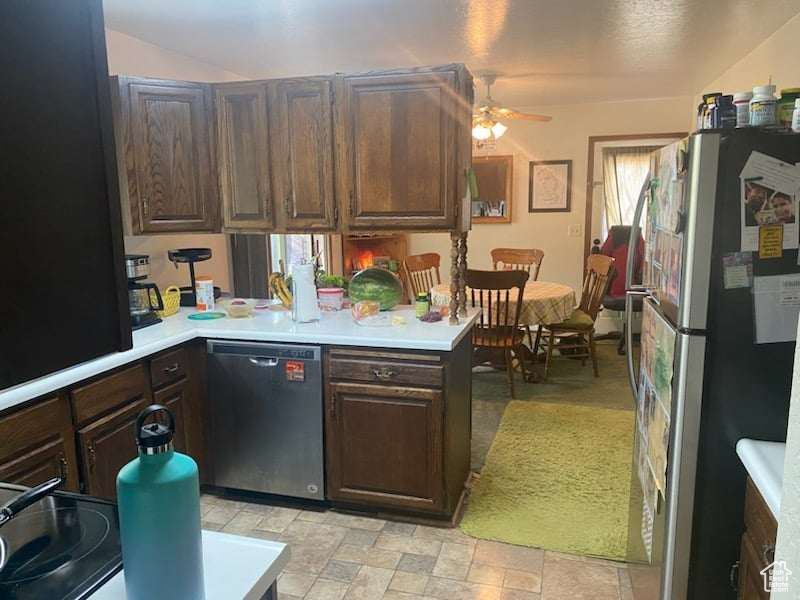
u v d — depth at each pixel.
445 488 2.47
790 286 1.34
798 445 0.74
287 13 2.79
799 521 0.73
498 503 2.70
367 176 2.73
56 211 0.56
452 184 2.64
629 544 2.14
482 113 4.29
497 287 3.90
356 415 2.52
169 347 2.49
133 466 0.71
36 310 0.55
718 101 1.61
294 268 2.78
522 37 3.27
